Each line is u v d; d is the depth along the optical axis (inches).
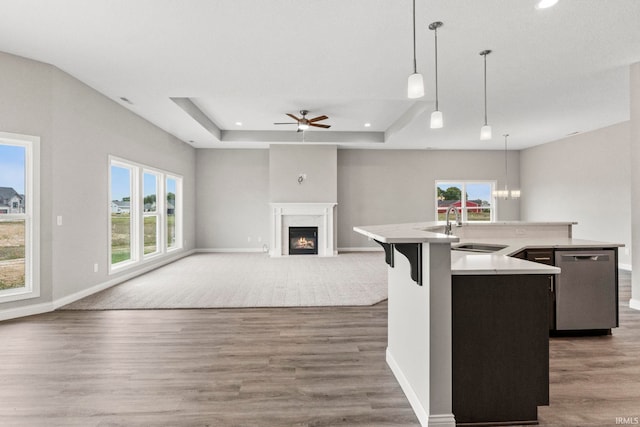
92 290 178.2
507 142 321.4
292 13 111.0
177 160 296.8
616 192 252.7
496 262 78.4
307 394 82.6
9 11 109.3
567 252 120.3
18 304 141.5
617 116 230.5
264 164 349.4
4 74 138.0
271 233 322.0
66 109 159.2
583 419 72.4
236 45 132.2
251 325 131.6
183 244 313.7
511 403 71.2
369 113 257.1
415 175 359.3
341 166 354.6
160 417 73.3
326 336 120.5
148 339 117.3
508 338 71.0
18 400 79.9
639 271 150.4
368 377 91.2
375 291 183.3
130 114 216.4
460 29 120.0
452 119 237.3
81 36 125.4
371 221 357.1
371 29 120.7
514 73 158.7
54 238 152.3
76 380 89.1
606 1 102.8
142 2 105.0
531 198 347.3
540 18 112.7
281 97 204.7
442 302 68.3
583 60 144.9
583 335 122.0
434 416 68.5
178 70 155.1
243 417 73.4
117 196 215.0
